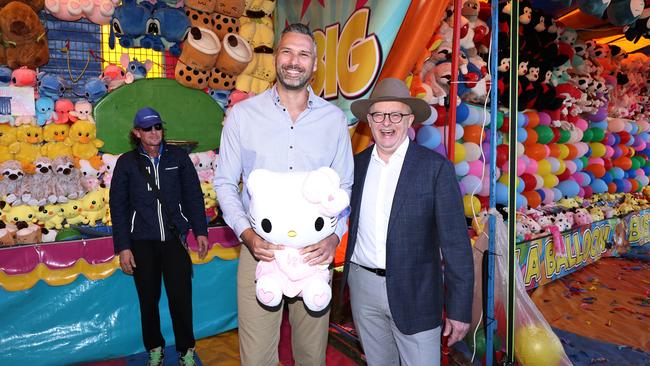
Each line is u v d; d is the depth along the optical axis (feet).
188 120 14.14
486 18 15.25
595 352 12.36
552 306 15.47
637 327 13.89
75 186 11.93
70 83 12.57
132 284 11.31
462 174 14.64
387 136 6.66
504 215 15.06
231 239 12.56
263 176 6.01
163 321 11.89
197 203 10.53
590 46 20.31
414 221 6.55
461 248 6.43
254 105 6.98
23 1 11.46
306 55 6.50
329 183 5.79
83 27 12.87
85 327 10.75
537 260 16.70
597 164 21.63
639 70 24.73
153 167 9.74
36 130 11.69
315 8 12.92
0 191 11.12
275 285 6.12
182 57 13.60
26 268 10.12
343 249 12.57
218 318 12.46
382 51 10.59
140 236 9.70
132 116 13.17
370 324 7.20
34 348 10.22
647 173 26.58
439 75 13.64
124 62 13.19
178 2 13.48
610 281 18.08
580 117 21.45
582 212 18.67
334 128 7.20
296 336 7.57
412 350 6.70
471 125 15.20
